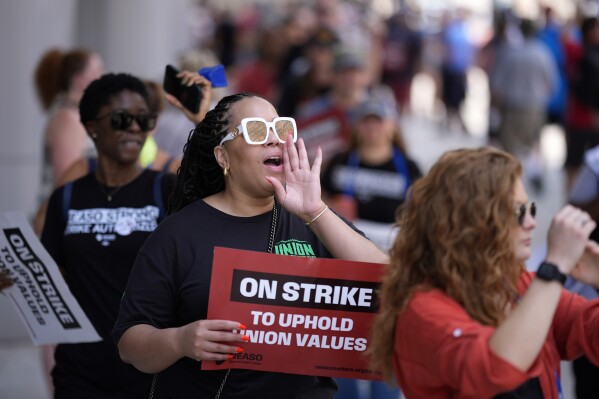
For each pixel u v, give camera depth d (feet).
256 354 13.46
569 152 51.78
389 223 27.02
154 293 13.57
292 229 14.16
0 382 28.78
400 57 84.99
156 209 17.57
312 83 41.50
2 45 31.71
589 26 50.80
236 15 106.11
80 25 46.01
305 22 77.77
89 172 19.35
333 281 13.51
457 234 11.57
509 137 59.11
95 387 17.39
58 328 16.56
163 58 46.96
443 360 11.30
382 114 27.02
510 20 60.75
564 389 27.96
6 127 31.89
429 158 70.74
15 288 16.44
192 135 14.38
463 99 83.66
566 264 11.30
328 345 13.58
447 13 88.99
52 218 17.87
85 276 17.46
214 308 13.32
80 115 18.12
